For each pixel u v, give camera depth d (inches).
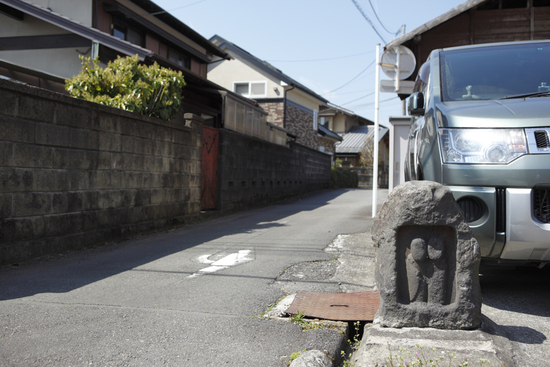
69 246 218.8
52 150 205.8
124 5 500.7
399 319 102.0
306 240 253.3
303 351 98.5
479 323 100.7
